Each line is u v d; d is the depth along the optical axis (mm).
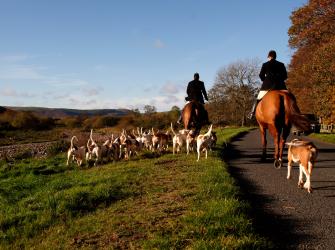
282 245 5789
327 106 34906
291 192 9117
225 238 5652
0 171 16000
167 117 62781
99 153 16016
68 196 8773
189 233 5980
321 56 32312
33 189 11500
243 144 23703
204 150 15117
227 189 8711
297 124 11344
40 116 77750
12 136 57062
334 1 35719
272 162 14203
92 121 74875
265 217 7133
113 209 7828
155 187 9523
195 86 16719
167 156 15898
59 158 19281
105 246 5898
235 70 86000
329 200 8336
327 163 14070
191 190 8891
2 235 6805
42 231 6934
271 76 12906
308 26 38531
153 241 5738
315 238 6062
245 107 85562
